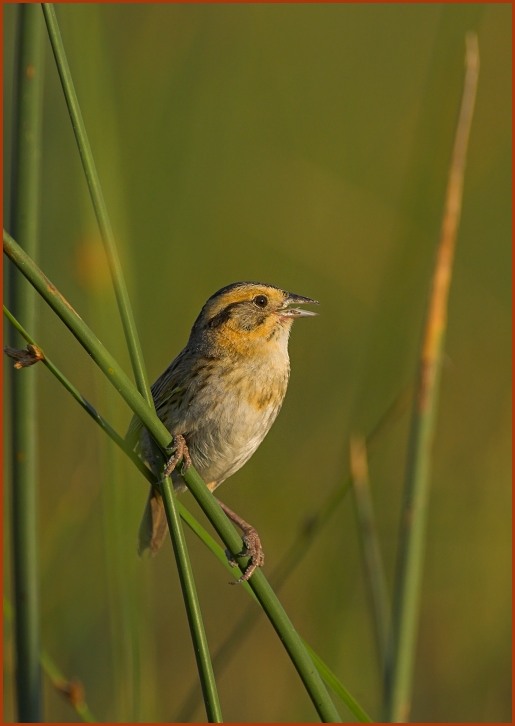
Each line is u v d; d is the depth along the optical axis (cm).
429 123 1215
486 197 1723
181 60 1509
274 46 1792
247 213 1669
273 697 1468
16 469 838
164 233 1462
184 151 1490
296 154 1738
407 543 873
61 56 655
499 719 1416
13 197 809
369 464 1339
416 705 1446
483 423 1627
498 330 1684
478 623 1468
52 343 1384
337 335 1655
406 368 1226
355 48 1828
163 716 1468
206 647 676
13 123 802
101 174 1018
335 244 1680
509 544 1505
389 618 907
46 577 1249
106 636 1323
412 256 1210
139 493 995
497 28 1781
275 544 1478
